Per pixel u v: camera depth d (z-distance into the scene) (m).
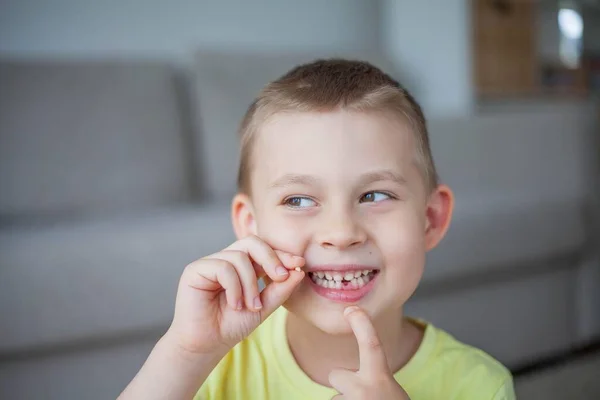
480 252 1.44
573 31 3.05
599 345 1.64
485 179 1.77
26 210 1.54
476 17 2.34
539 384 1.38
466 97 2.18
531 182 1.79
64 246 1.11
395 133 0.65
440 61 2.27
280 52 2.01
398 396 0.57
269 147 0.66
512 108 2.40
